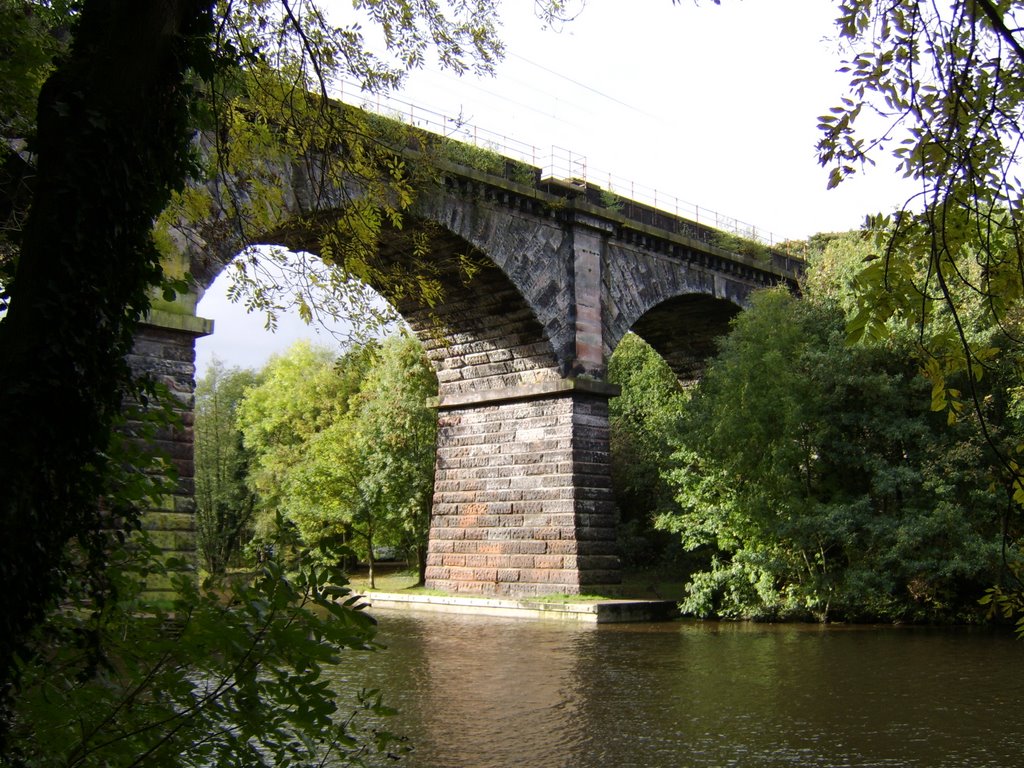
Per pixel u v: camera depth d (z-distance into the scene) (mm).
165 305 22672
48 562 5238
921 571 30375
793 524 31469
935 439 32094
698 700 17641
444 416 39844
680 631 29797
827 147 6641
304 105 10656
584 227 37406
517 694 18219
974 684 19406
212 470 61156
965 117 6367
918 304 6508
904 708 16844
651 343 51125
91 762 5168
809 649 25094
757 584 32750
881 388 32406
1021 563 6691
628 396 56219
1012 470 6117
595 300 37500
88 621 5547
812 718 15961
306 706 5383
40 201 5488
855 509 31781
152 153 5934
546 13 8945
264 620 5199
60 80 5645
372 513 47594
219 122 10062
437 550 39156
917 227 6562
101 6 5855
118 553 5906
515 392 37031
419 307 37062
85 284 5410
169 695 5441
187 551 21922
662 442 37594
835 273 38312
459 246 32750
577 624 31578
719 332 48812
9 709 4945
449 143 31984
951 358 6324
